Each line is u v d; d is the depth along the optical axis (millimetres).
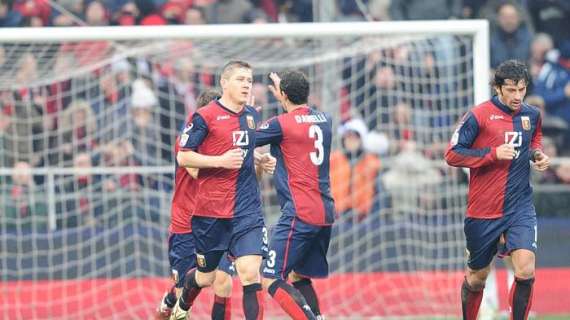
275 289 29391
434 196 47688
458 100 47219
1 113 47281
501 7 57375
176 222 32344
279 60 45719
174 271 32656
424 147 47844
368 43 43062
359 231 46875
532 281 29203
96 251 45844
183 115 49250
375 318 40062
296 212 29703
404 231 47281
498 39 57188
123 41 39438
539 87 56594
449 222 46156
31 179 46125
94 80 48312
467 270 31500
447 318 39688
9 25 55656
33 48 45281
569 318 39531
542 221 49500
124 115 48438
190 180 31922
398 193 47719
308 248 30156
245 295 28562
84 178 46781
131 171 44469
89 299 43156
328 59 44875
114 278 45781
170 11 56250
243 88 28609
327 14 49844
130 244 46031
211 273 30219
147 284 44906
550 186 50250
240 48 45281
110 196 46500
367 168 47781
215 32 37188
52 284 44844
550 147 54219
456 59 46656
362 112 50094
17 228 45750
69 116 48031
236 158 27719
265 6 58062
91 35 37031
